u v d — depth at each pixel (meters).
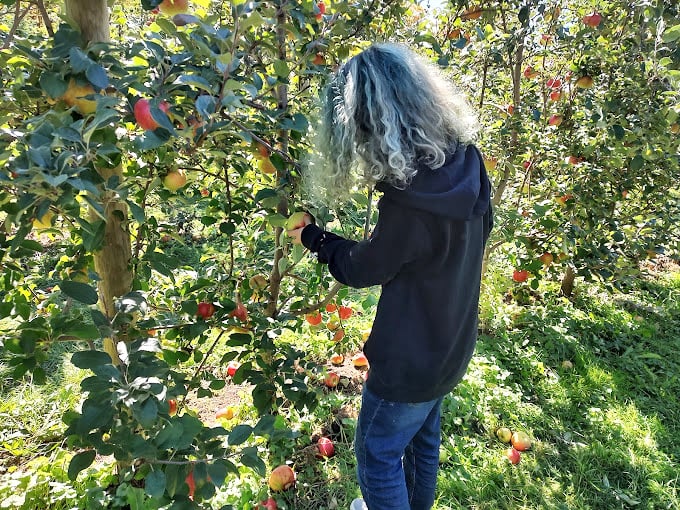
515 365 2.98
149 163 1.49
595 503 2.10
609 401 2.73
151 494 0.98
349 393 2.66
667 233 3.18
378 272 1.21
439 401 1.61
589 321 3.52
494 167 2.94
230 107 1.14
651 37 2.52
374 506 1.47
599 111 2.48
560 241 2.88
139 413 0.99
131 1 2.39
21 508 1.78
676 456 2.38
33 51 1.12
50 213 1.18
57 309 1.72
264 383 1.76
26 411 2.41
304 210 1.51
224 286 1.88
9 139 1.10
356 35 1.99
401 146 1.10
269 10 1.42
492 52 2.86
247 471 2.01
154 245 1.79
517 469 2.21
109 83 1.06
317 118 1.27
